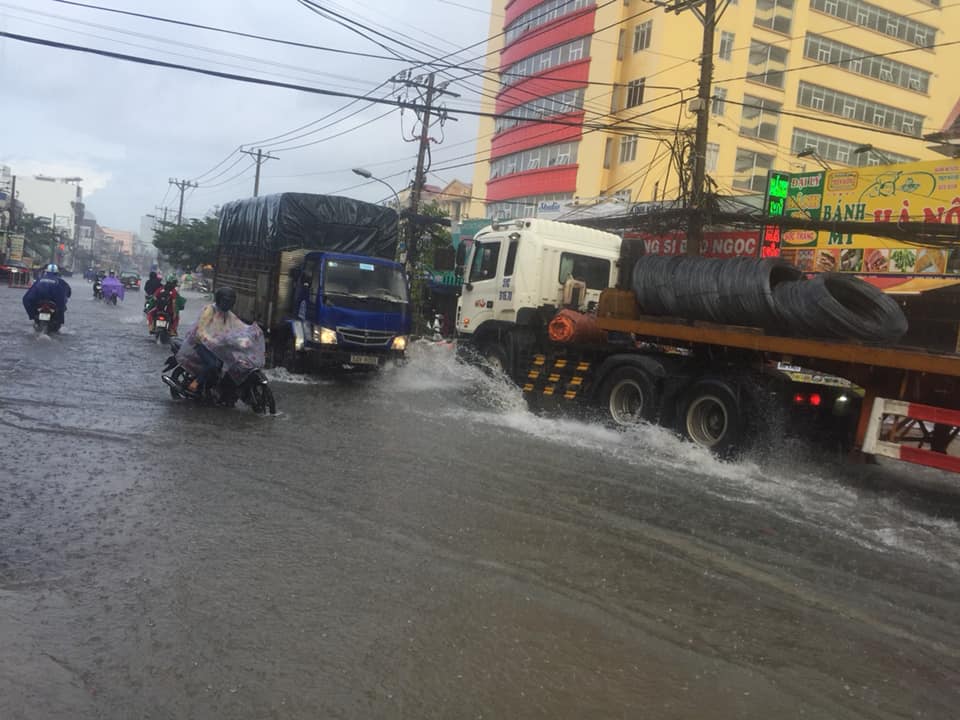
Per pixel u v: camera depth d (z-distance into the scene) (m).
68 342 15.67
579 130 38.97
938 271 16.56
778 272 8.53
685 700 3.25
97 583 4.00
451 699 3.12
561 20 40.31
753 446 8.29
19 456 6.43
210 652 3.35
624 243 10.52
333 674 3.24
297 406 10.31
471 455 7.88
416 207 27.92
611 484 7.09
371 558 4.65
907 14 41.75
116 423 8.07
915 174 17.41
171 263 63.06
